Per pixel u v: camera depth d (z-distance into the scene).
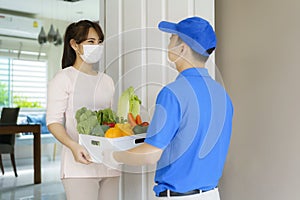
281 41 2.15
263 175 2.21
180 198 1.41
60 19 6.08
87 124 1.56
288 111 2.13
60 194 3.88
